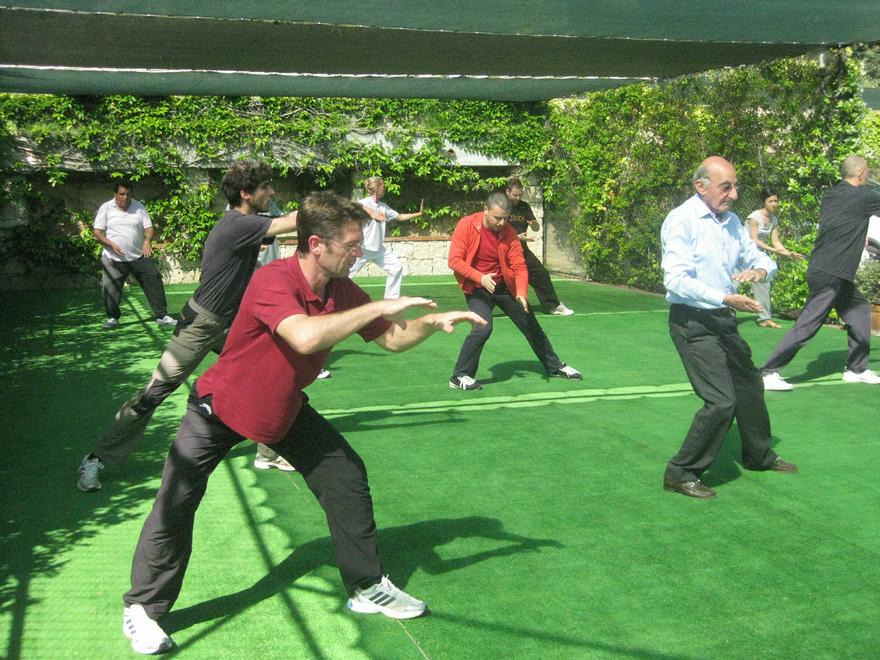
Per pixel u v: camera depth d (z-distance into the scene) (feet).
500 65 31.65
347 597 12.19
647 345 31.89
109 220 35.22
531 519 15.16
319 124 51.52
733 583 12.71
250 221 15.61
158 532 10.77
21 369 27.55
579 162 51.11
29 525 14.65
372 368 27.78
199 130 49.55
